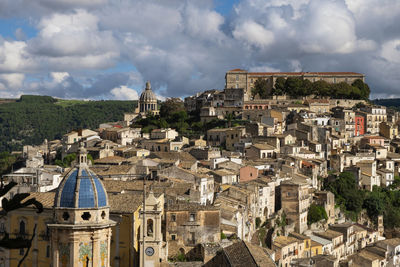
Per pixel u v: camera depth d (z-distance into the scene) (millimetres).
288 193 168125
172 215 112062
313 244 159875
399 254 173250
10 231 100438
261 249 113250
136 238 99750
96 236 62812
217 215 113750
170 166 155625
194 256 111125
